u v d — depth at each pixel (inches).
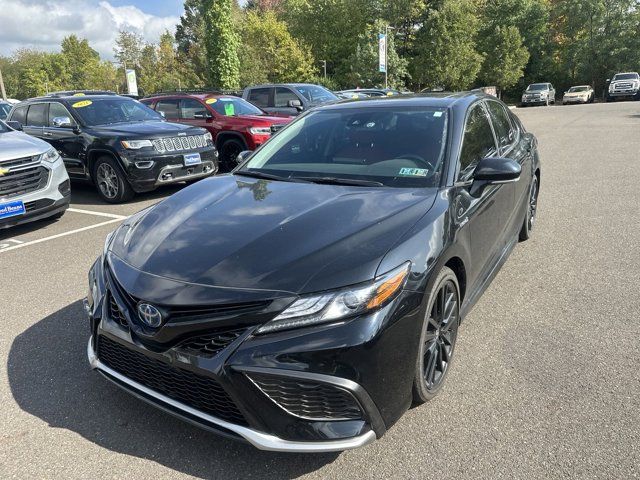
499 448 95.3
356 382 83.0
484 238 131.3
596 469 89.3
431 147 128.7
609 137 556.7
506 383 115.3
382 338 85.3
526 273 179.8
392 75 1454.2
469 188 124.0
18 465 94.3
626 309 149.2
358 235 95.2
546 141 551.5
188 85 1971.0
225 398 85.4
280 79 1546.5
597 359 123.7
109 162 308.3
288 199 115.9
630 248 200.1
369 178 124.3
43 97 365.7
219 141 415.2
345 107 156.3
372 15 1764.3
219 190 128.9
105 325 98.1
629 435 97.3
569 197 289.6
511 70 1795.0
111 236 118.7
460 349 130.8
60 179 255.4
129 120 345.1
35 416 108.3
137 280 93.6
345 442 83.9
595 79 1910.7
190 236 102.3
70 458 96.0
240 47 1444.4
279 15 2191.2
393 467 91.8
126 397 114.5
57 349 136.3
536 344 131.8
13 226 240.4
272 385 81.9
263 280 85.8
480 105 157.6
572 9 1867.6
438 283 100.1
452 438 98.5
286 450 83.3
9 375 124.2
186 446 98.6
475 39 1831.9
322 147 141.7
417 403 107.0
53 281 185.6
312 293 83.4
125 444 99.4
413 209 105.5
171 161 312.2
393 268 89.0
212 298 84.8
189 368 85.4
